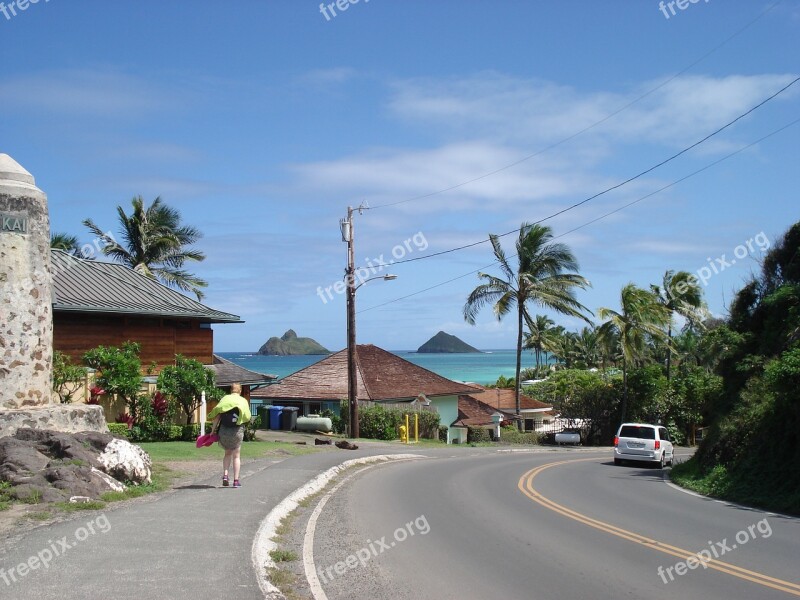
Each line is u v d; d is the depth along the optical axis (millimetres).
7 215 13219
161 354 25891
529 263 44969
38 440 12250
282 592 7246
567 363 88062
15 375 13156
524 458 28938
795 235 24125
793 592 7727
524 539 10461
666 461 27062
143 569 7230
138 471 12477
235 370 30266
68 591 6398
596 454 35156
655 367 47062
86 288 24688
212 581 6988
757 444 17781
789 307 22078
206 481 13906
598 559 9219
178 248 43938
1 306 13070
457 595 7500
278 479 15016
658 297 51688
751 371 22109
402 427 35094
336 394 41062
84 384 21531
